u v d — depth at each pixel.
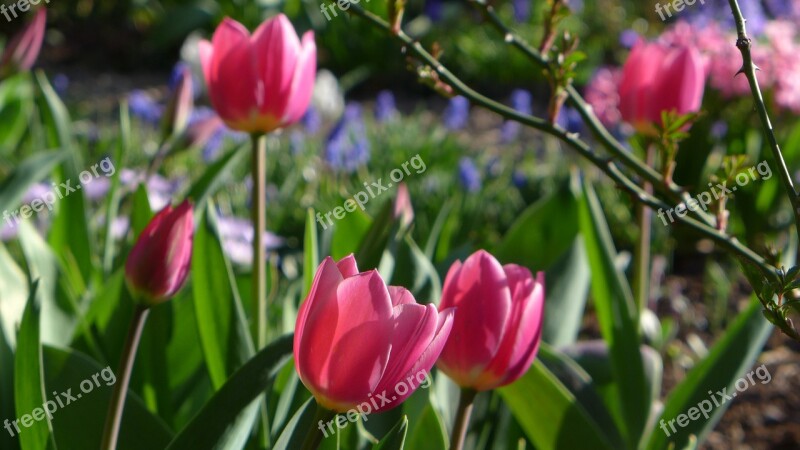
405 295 0.70
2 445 0.89
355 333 0.67
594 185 2.07
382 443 0.73
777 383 1.52
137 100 2.25
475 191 1.97
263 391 0.77
